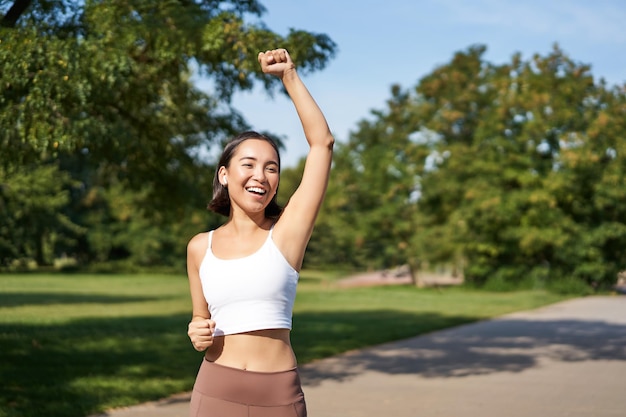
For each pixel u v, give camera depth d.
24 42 7.77
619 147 35.44
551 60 38.22
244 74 10.02
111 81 8.22
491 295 34.41
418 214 40.66
